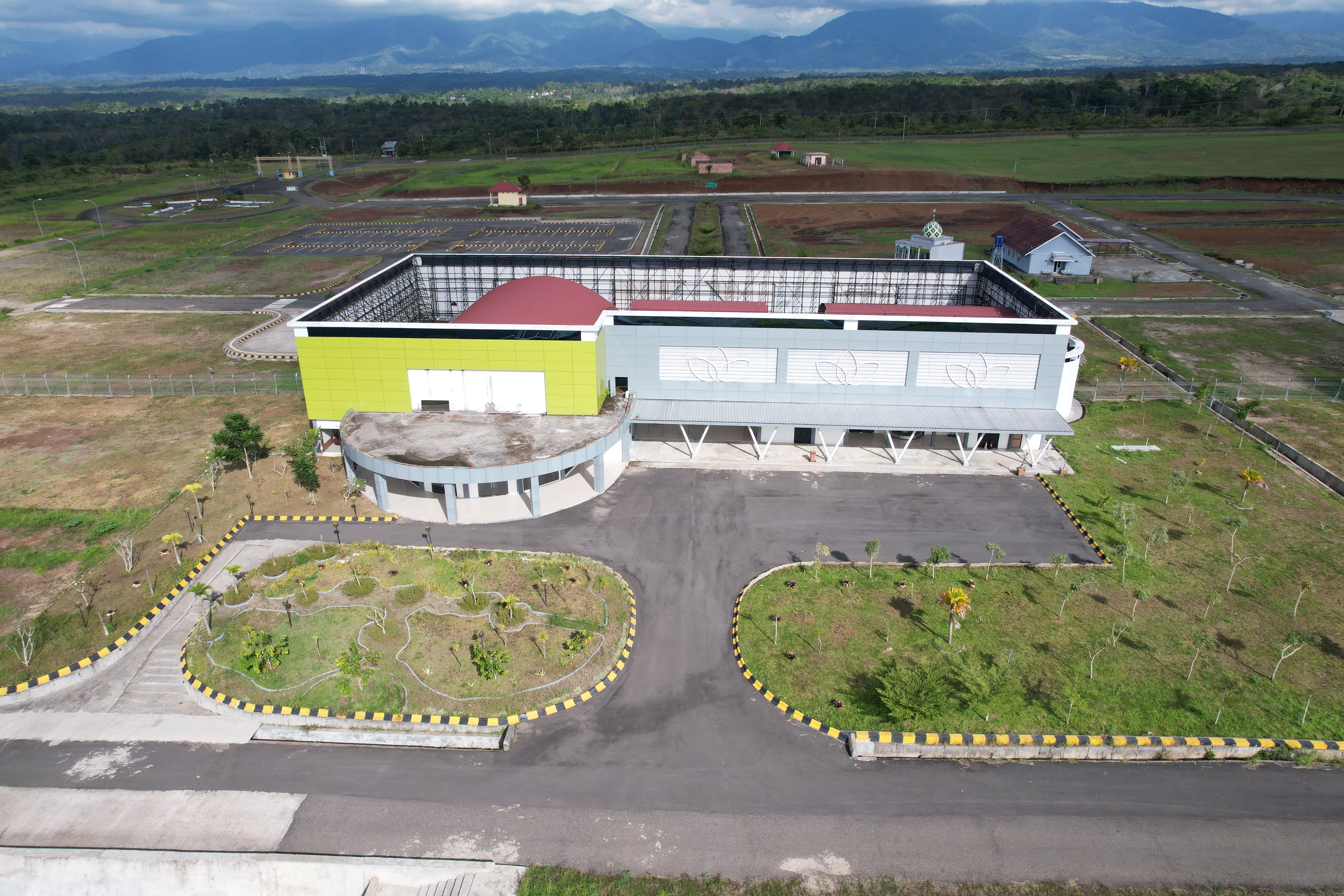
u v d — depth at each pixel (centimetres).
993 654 3675
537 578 4219
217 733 3300
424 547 4541
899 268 7250
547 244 13588
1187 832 2836
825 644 3750
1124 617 3928
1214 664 3606
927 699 3266
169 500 5134
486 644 3700
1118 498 5091
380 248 13550
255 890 2714
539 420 5269
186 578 4250
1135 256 12044
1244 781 3053
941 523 4819
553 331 5091
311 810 2931
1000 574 4297
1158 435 6053
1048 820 2883
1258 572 4288
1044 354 5431
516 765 3119
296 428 6238
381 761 3159
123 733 3297
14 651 3706
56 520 4894
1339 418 6316
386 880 2686
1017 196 16900
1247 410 6128
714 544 4597
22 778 3069
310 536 4694
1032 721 3278
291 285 11138
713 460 5634
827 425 5403
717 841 2798
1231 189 16788
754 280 7338
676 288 7412
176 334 8969
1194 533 4678
